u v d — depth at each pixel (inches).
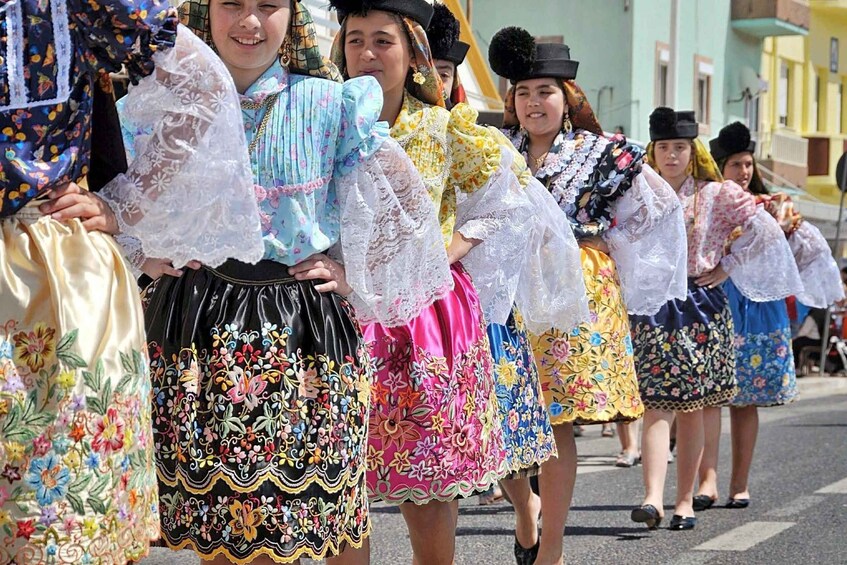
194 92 193.2
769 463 568.4
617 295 358.3
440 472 251.0
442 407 251.0
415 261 233.3
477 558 363.6
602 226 362.0
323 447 211.3
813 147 2082.9
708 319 425.1
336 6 259.8
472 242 275.6
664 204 383.9
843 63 2209.6
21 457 169.8
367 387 221.6
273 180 213.5
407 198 230.2
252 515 206.7
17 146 175.5
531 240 322.0
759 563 360.2
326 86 218.8
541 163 365.4
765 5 1803.6
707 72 1740.9
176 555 360.8
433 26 306.0
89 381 172.9
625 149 362.3
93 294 176.6
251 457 207.3
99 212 183.3
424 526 256.2
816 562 362.0
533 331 337.1
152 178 194.2
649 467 407.5
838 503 464.8
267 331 210.5
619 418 351.6
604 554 372.2
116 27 180.5
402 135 262.8
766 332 487.2
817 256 552.1
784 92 2049.7
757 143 1881.2
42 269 174.2
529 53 357.7
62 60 177.0
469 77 975.0
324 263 217.6
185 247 196.2
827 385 1058.7
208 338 210.4
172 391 211.6
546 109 360.2
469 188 272.8
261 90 214.2
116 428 175.6
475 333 262.2
